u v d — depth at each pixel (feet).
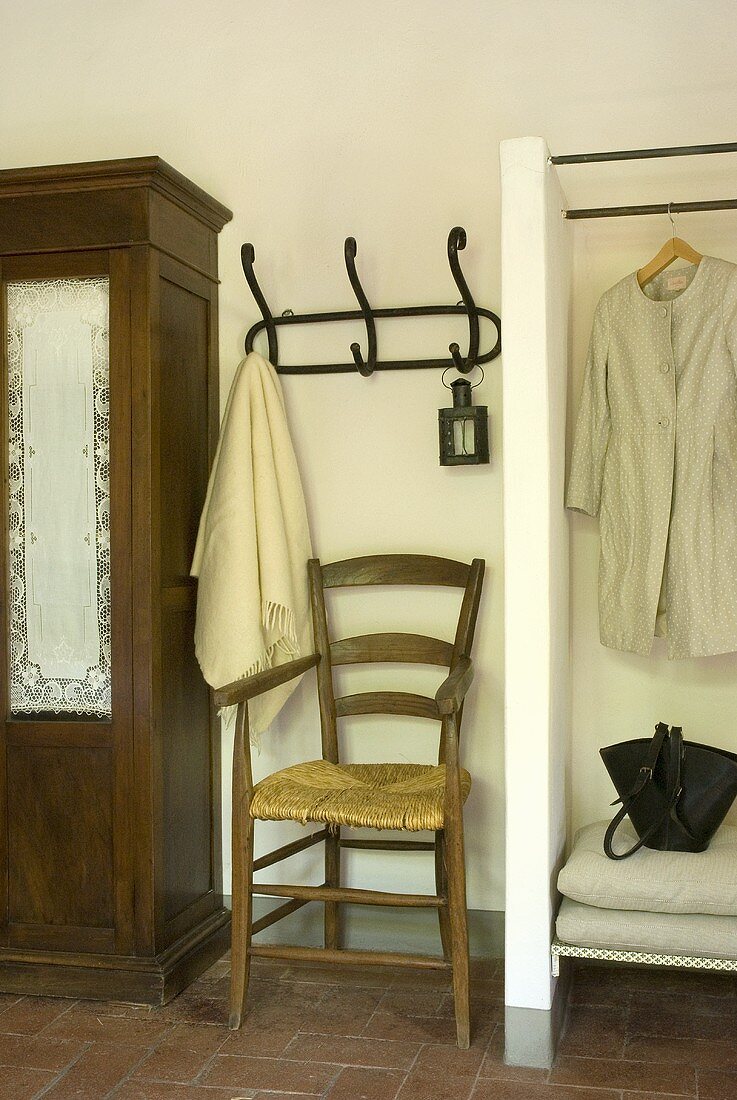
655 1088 7.10
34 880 8.79
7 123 10.65
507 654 7.72
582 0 9.41
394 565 9.52
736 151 7.59
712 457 8.30
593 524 9.27
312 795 8.16
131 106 10.43
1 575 8.91
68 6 10.55
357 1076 7.31
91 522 8.80
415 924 9.62
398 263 9.86
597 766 9.31
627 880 7.52
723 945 7.30
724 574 8.23
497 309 9.66
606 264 9.28
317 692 9.90
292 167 10.08
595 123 9.39
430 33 9.75
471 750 9.64
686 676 9.17
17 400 8.95
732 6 9.12
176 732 9.11
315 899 8.00
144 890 8.55
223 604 9.03
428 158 9.78
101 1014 8.33
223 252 10.21
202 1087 7.18
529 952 7.56
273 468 9.46
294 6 10.07
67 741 8.72
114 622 8.66
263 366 9.63
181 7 10.32
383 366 9.76
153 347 8.68
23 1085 7.22
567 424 8.93
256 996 8.66
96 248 8.71
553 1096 7.01
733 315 8.22
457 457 9.39
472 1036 7.91
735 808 8.96
